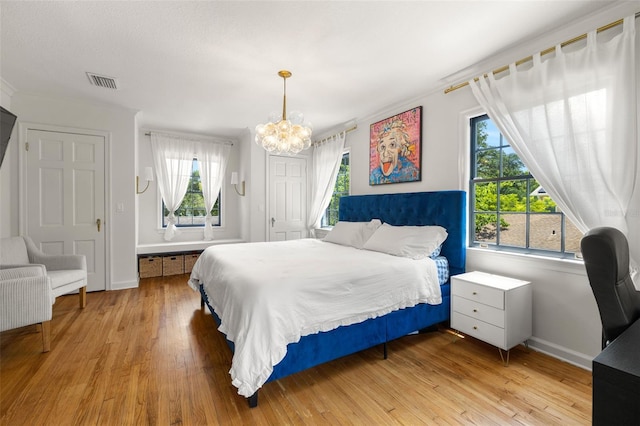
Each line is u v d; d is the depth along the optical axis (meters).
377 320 2.14
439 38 2.17
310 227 5.26
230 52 2.37
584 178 1.92
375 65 2.58
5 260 2.71
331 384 1.86
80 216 3.60
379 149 3.81
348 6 1.82
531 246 2.40
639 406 0.66
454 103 2.90
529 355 2.21
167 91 3.19
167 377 1.90
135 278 3.91
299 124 2.76
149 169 4.48
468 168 2.81
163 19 1.95
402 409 1.63
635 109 1.72
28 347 2.27
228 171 5.49
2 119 2.70
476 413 1.59
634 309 1.18
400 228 2.99
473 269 2.75
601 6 1.83
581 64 1.93
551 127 2.07
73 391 1.74
